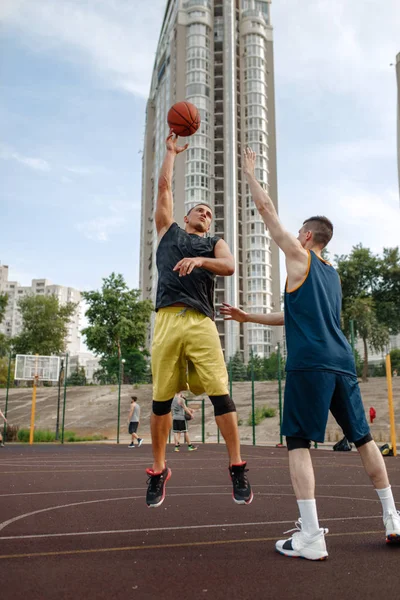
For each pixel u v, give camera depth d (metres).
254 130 88.81
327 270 3.30
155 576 2.46
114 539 3.32
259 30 93.12
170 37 92.81
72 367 52.81
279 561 2.75
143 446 19.14
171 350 3.69
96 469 9.25
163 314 3.77
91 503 5.01
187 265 3.42
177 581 2.38
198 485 6.73
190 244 3.83
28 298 74.56
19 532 3.54
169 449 16.50
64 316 75.75
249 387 36.53
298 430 3.00
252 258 82.94
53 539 3.31
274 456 12.99
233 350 76.31
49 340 72.50
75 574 2.48
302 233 3.49
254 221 84.19
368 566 2.62
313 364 3.01
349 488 6.30
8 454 13.68
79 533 3.52
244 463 3.57
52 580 2.38
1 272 163.75
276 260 85.56
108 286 56.91
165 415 3.76
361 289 48.81
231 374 28.92
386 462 10.70
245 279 82.88
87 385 48.41
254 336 78.75
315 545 2.78
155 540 3.29
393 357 35.44
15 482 6.99
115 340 55.59
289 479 7.54
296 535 2.87
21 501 5.13
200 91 86.31
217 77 89.88
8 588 2.25
